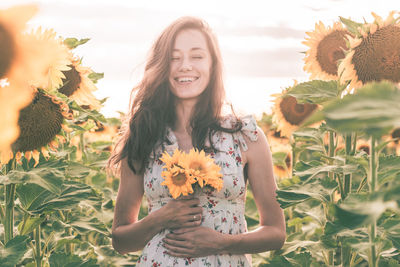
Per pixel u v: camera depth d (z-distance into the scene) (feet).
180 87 7.47
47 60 2.75
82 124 10.37
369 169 5.56
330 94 7.02
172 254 6.65
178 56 7.50
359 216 2.67
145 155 7.32
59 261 7.86
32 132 5.54
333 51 9.00
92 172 12.91
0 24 2.37
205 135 7.20
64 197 6.84
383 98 2.05
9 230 6.22
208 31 7.70
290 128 11.51
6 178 5.41
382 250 5.79
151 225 6.79
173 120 7.75
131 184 7.69
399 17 6.22
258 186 7.34
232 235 6.78
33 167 5.96
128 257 11.02
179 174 6.02
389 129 1.96
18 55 2.55
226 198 6.97
